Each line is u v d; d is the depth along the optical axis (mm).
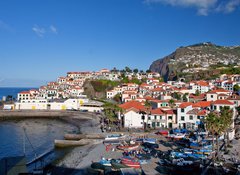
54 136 100375
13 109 171625
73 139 90062
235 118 103938
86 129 111125
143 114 105688
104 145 76062
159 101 127812
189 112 100000
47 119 155250
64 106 180125
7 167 48750
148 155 61094
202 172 49062
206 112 99500
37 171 54125
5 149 80125
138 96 181625
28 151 77250
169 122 103250
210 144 68500
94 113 158375
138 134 89625
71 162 61156
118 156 63531
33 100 178750
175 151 63812
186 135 83438
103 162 56219
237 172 47594
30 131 112938
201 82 193500
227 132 69688
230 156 58562
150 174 49125
